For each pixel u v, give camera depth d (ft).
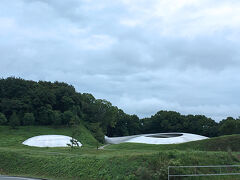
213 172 87.86
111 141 373.20
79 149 198.59
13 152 144.25
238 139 184.75
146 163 84.99
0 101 370.32
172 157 90.38
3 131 313.94
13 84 377.30
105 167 92.12
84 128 375.86
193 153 98.07
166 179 76.28
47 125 360.48
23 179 89.76
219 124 456.86
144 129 515.91
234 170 93.86
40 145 260.62
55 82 457.27
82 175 94.27
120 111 506.48
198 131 463.83
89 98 454.81
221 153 107.14
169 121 483.51
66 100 380.37
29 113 341.82
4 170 124.16
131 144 260.42
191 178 79.66
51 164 114.42
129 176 79.92
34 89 386.32
